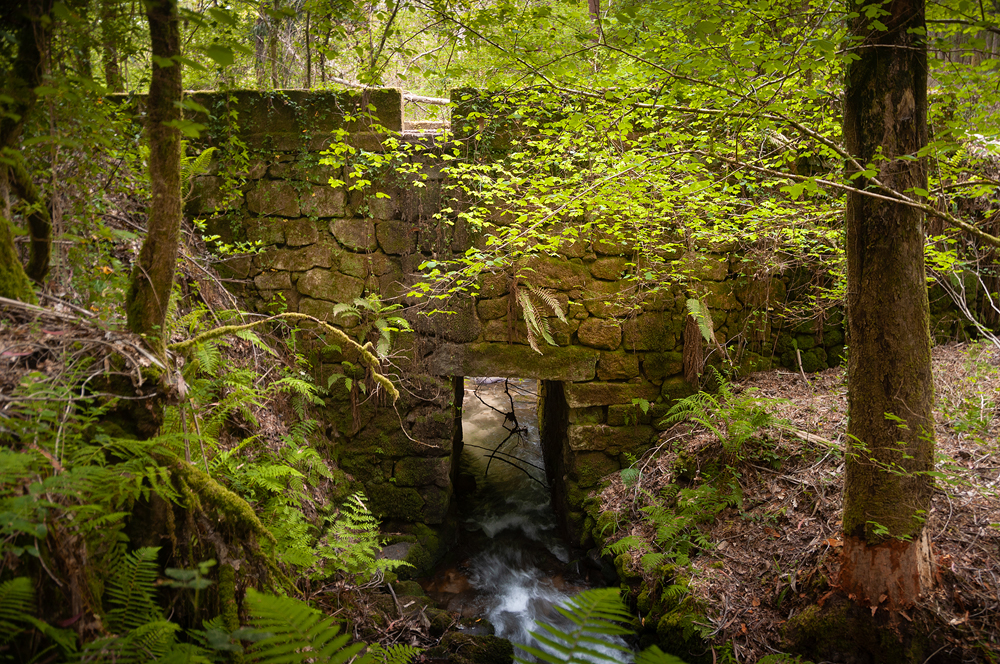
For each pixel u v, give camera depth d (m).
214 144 5.34
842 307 5.99
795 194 2.92
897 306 3.08
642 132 4.74
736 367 5.91
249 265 5.46
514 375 5.60
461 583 5.41
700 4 3.07
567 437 5.86
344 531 4.35
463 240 5.40
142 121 4.50
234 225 5.43
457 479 7.00
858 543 3.39
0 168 2.41
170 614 2.53
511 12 3.37
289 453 4.44
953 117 3.59
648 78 3.50
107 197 4.23
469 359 5.58
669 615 4.13
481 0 4.10
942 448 4.25
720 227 5.08
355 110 5.32
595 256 5.57
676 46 3.60
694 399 5.38
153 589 2.36
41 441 2.25
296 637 1.71
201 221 5.14
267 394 4.65
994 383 4.79
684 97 3.59
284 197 5.43
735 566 4.21
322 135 5.35
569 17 3.62
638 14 3.07
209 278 4.95
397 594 4.81
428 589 5.30
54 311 2.59
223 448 3.81
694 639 3.89
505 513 6.74
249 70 6.57
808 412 5.16
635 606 4.61
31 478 2.06
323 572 4.14
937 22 2.84
